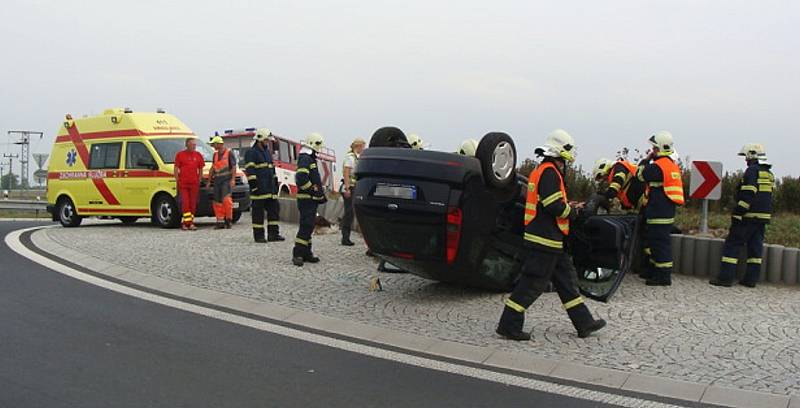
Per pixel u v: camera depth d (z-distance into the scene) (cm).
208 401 507
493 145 813
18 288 886
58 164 1786
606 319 777
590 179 1684
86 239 1362
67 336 666
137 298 844
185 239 1358
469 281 853
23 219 2453
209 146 1772
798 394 547
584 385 566
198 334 690
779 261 995
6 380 538
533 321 765
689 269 1052
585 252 870
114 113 1705
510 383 566
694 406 523
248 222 1761
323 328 732
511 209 870
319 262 1106
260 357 619
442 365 610
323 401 513
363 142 1284
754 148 969
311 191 1075
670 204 965
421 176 799
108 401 500
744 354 650
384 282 964
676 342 688
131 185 1647
